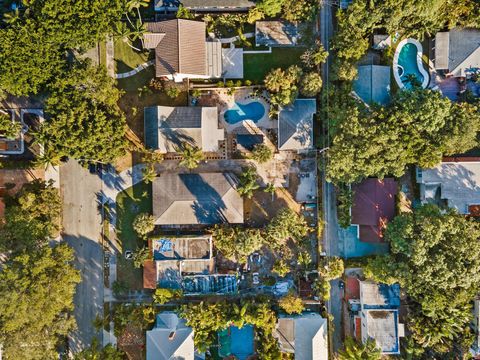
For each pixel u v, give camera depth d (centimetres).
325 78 5091
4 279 4203
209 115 4925
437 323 4628
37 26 4478
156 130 4841
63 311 5022
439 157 4641
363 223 4928
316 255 5134
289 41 5034
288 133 4866
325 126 4978
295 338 4753
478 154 5100
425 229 4306
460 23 4850
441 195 4928
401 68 5122
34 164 4919
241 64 5044
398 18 4597
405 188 5147
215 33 5072
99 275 5147
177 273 5019
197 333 4862
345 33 4672
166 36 4778
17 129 4759
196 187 4931
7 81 4491
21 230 4550
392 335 4772
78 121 4531
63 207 5147
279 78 4722
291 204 5169
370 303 4866
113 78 5097
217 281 5078
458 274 4262
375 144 4475
